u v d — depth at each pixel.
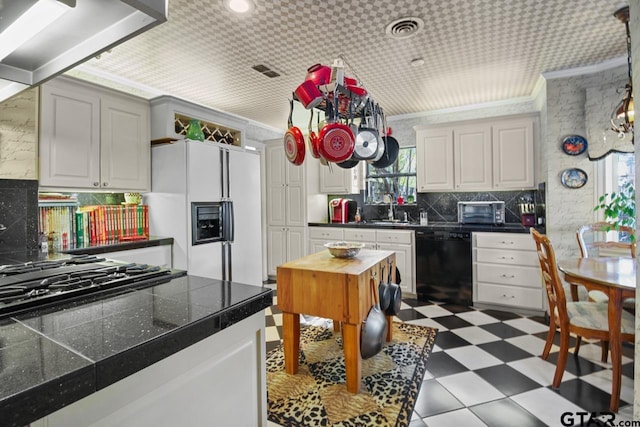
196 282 1.27
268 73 3.17
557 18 2.29
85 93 2.65
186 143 2.97
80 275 1.26
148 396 0.79
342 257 2.41
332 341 2.74
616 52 2.79
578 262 2.28
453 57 2.88
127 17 0.93
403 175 4.68
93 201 3.05
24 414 0.54
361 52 2.77
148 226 3.19
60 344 0.72
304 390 2.03
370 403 1.89
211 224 3.20
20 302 0.94
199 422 0.92
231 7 2.13
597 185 3.07
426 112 4.51
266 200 4.99
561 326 2.00
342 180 4.73
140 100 3.06
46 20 0.90
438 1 2.10
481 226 3.74
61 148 2.49
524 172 3.62
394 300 2.42
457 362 2.33
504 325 3.04
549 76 3.21
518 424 1.70
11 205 2.21
